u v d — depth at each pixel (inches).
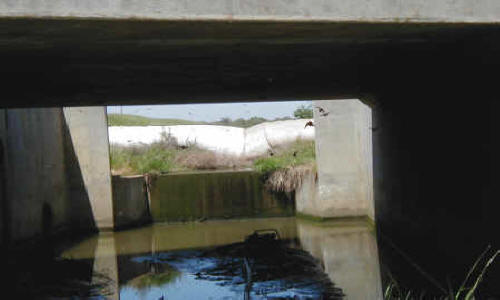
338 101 537.6
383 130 406.6
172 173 631.2
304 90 349.4
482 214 221.1
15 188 408.2
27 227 430.6
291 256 385.1
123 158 645.9
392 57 241.1
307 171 567.8
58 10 135.4
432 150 285.4
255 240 450.6
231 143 718.5
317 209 549.3
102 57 215.0
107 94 321.7
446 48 213.0
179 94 336.8
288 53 224.2
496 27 164.1
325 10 150.2
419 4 155.4
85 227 552.4
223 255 408.2
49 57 209.9
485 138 213.0
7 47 184.1
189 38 168.2
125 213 575.2
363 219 538.3
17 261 376.8
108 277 354.0
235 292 300.8
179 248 452.4
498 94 198.1
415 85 299.3
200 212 610.2
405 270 330.6
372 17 152.9
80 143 550.9
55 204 506.9
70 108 548.7
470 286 235.6
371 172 474.9
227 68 255.6
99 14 137.6
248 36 167.9
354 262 360.8
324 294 285.0
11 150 402.9
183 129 738.8
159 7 140.9
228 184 610.2
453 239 259.4
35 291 313.9
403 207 360.2
